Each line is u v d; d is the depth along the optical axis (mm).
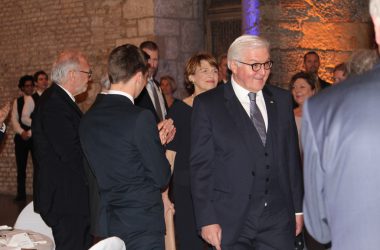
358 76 2225
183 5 9633
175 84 9000
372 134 2094
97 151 3691
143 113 3650
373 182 2088
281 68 8086
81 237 4578
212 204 3812
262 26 8164
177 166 4863
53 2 10578
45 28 10734
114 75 3740
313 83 5359
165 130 4121
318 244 5207
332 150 2148
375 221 2086
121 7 9688
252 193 3781
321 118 2201
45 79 10281
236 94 3871
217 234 3781
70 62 4605
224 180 3797
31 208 4613
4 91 11500
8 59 11391
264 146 3809
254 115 3838
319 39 8180
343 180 2125
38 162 4551
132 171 3660
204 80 4867
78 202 4535
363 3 8055
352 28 8117
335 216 2154
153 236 3695
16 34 11219
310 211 2305
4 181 11555
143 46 5766
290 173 3908
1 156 11555
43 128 4496
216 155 3824
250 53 3746
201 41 9812
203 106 3850
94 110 3771
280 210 3842
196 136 3834
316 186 2221
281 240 3807
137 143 3627
